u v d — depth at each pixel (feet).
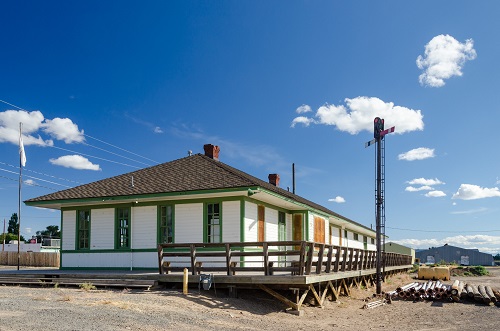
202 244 55.26
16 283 61.57
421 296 73.00
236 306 49.98
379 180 80.94
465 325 52.11
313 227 87.61
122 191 71.15
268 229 74.69
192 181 69.21
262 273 61.31
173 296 50.60
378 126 82.17
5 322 33.40
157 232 70.38
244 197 66.74
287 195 78.84
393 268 116.57
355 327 48.08
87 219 75.36
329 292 69.41
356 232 137.39
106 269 72.43
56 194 75.46
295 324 46.01
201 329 38.14
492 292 75.15
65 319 35.94
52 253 145.28
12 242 209.26
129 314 39.75
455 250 344.28
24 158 108.06
